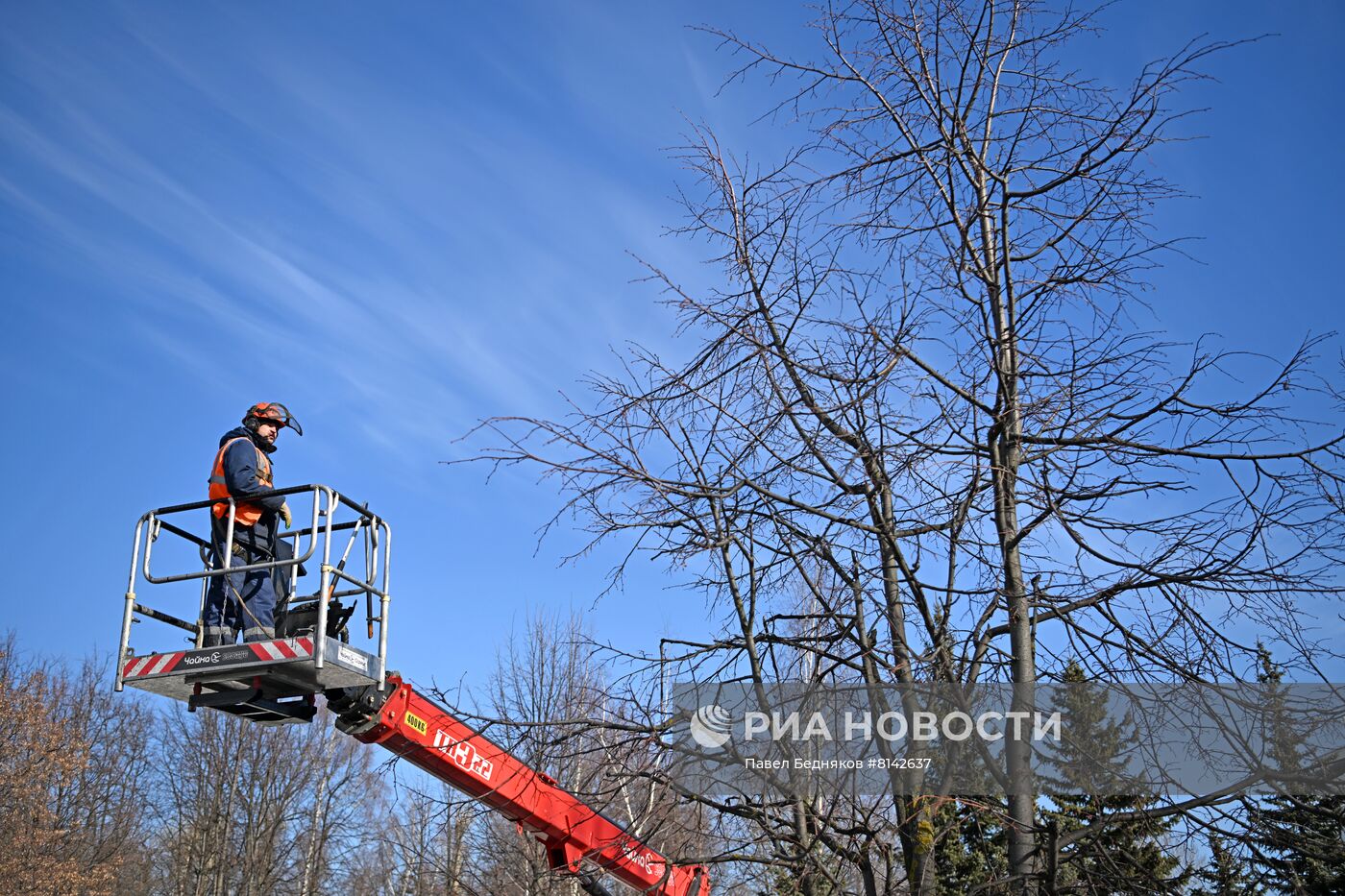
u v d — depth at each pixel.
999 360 9.01
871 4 9.77
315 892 37.66
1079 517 8.89
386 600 8.41
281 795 39.50
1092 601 8.70
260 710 8.42
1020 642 8.75
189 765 42.44
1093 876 8.28
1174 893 8.30
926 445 8.83
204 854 39.16
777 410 9.20
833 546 9.17
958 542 8.79
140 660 7.89
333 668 7.93
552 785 10.09
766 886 10.05
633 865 10.66
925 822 8.49
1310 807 8.17
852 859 8.61
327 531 7.95
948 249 9.28
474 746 9.55
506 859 16.88
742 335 9.22
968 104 9.91
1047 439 9.05
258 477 8.40
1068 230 9.41
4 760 32.12
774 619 9.49
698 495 9.01
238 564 8.27
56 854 33.12
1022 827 8.21
